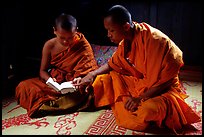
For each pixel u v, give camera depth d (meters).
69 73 3.61
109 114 3.43
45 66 3.64
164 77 3.07
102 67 3.62
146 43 3.10
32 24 4.98
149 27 3.15
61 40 3.37
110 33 3.15
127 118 3.17
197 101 3.67
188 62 4.88
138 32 3.14
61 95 3.55
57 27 3.22
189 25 4.72
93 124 3.23
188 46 4.83
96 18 5.14
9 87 4.29
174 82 3.22
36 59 5.01
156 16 4.84
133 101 3.08
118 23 3.02
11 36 4.56
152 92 3.12
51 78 3.42
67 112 3.51
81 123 3.27
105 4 5.03
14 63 4.70
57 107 3.48
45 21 5.09
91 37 5.28
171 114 3.05
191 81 4.29
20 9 4.68
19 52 4.83
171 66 3.04
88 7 5.11
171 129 3.10
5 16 4.37
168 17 4.80
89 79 3.51
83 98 3.54
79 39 3.57
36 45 5.13
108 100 3.48
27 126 3.24
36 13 4.97
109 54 4.30
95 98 3.51
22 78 4.57
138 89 3.29
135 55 3.26
